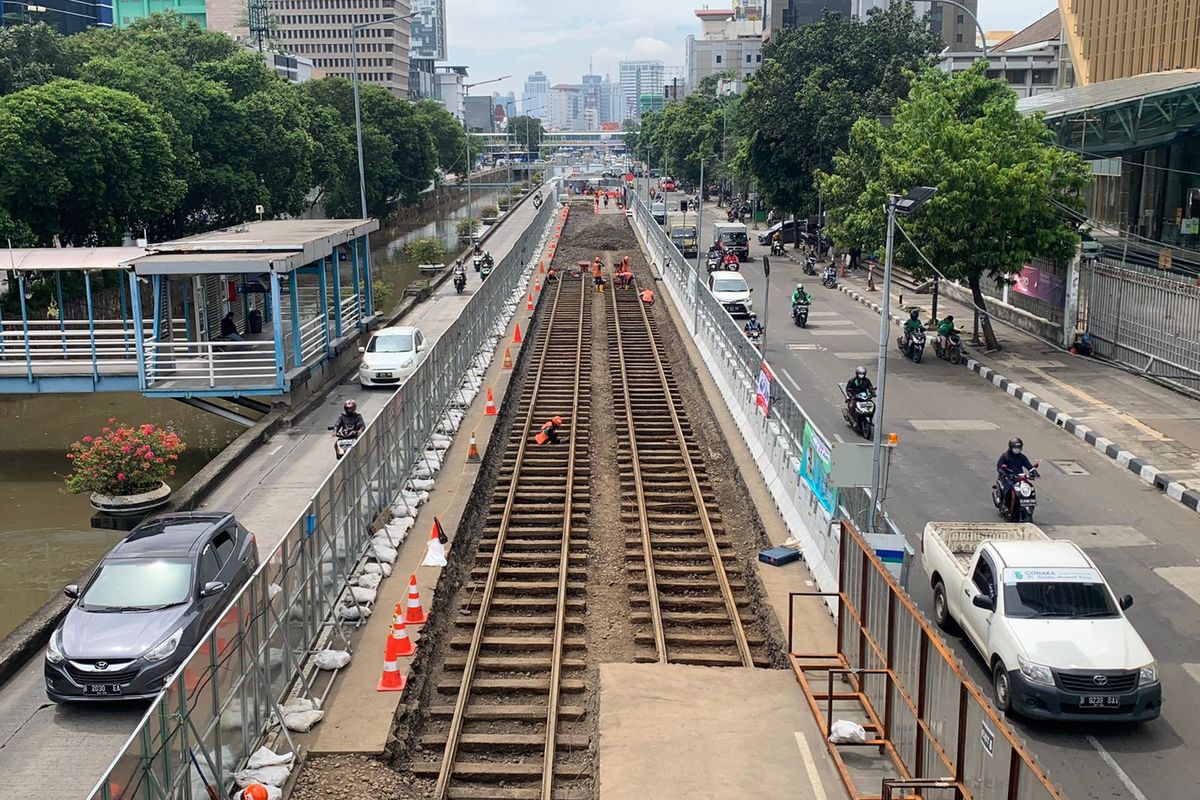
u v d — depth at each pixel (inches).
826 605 654.5
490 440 1055.6
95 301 1491.1
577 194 5349.4
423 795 479.2
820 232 2536.9
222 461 930.7
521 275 2265.0
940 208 1304.1
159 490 855.1
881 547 604.1
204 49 2269.9
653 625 659.4
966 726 397.7
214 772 431.2
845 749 487.2
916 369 1347.2
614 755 480.4
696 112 4830.2
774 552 738.8
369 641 606.5
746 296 1738.4
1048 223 1343.5
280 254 1112.2
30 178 1427.2
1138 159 1984.5
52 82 1567.4
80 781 470.9
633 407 1227.9
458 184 5851.4
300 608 564.7
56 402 1322.6
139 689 522.0
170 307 1154.7
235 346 1235.9
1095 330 1371.8
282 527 792.9
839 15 2551.7
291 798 453.1
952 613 624.1
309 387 1192.8
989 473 930.7
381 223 3804.1
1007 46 3900.1
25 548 830.5
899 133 1530.5
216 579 589.9
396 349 1285.7
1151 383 1217.4
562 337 1674.5
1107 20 2198.6
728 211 3868.1
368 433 753.6
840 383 1278.3
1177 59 1886.1
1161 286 1224.2
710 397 1234.6
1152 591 690.8
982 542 609.9
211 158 1969.7
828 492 698.2
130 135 1556.3
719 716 518.6
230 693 452.8
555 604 696.4
